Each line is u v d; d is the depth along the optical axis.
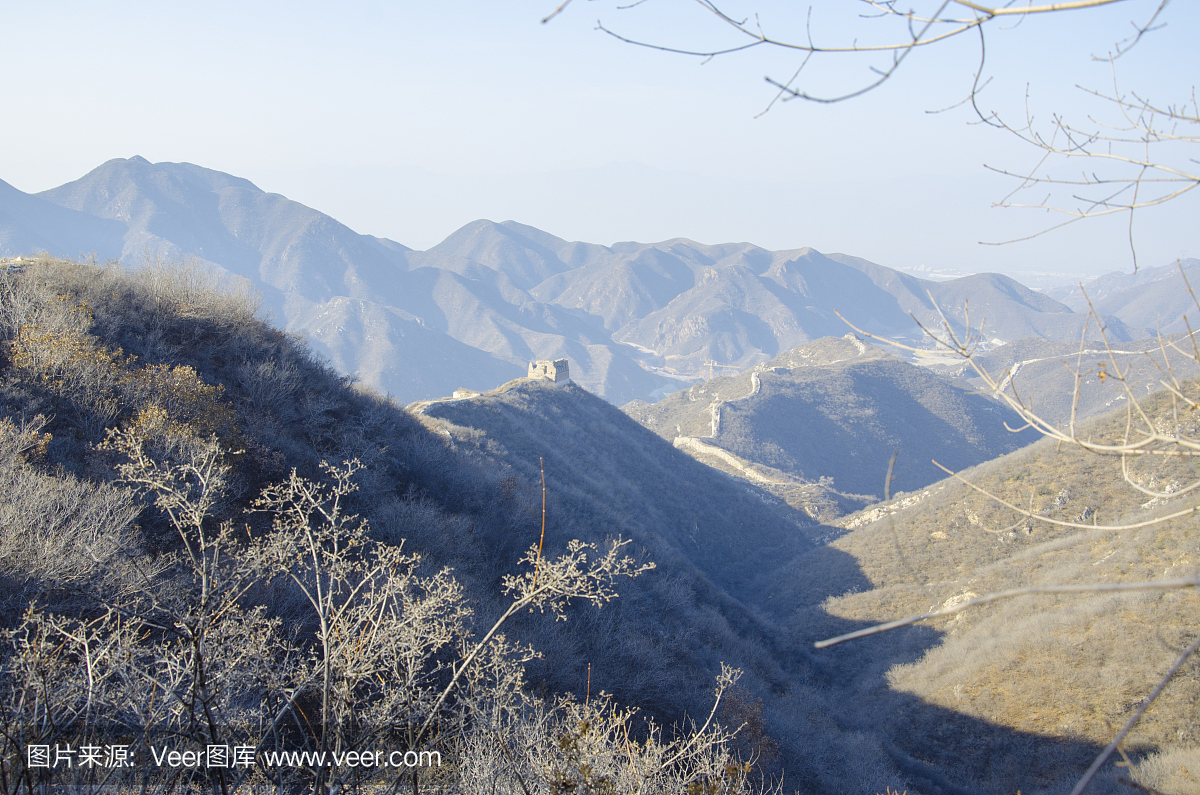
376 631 4.50
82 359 14.52
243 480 14.15
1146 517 28.27
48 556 7.07
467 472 26.20
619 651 16.89
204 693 3.85
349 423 23.20
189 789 3.97
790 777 16.58
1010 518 38.00
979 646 26.59
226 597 4.75
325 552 5.04
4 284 16.47
